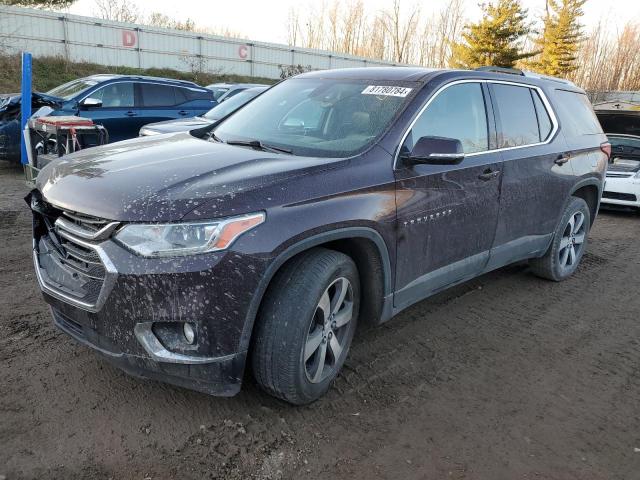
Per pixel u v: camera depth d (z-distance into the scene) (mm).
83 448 2459
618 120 10250
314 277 2668
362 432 2719
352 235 2840
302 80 4203
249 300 2455
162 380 2533
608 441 2783
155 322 2385
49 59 24984
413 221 3209
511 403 3076
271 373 2652
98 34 27641
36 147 6363
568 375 3443
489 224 3908
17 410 2688
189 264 2332
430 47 54781
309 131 3488
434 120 3510
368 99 3553
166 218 2342
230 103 9070
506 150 4039
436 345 3729
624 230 7992
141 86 10117
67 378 2998
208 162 2865
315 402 2941
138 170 2732
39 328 3553
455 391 3160
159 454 2457
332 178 2820
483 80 4004
